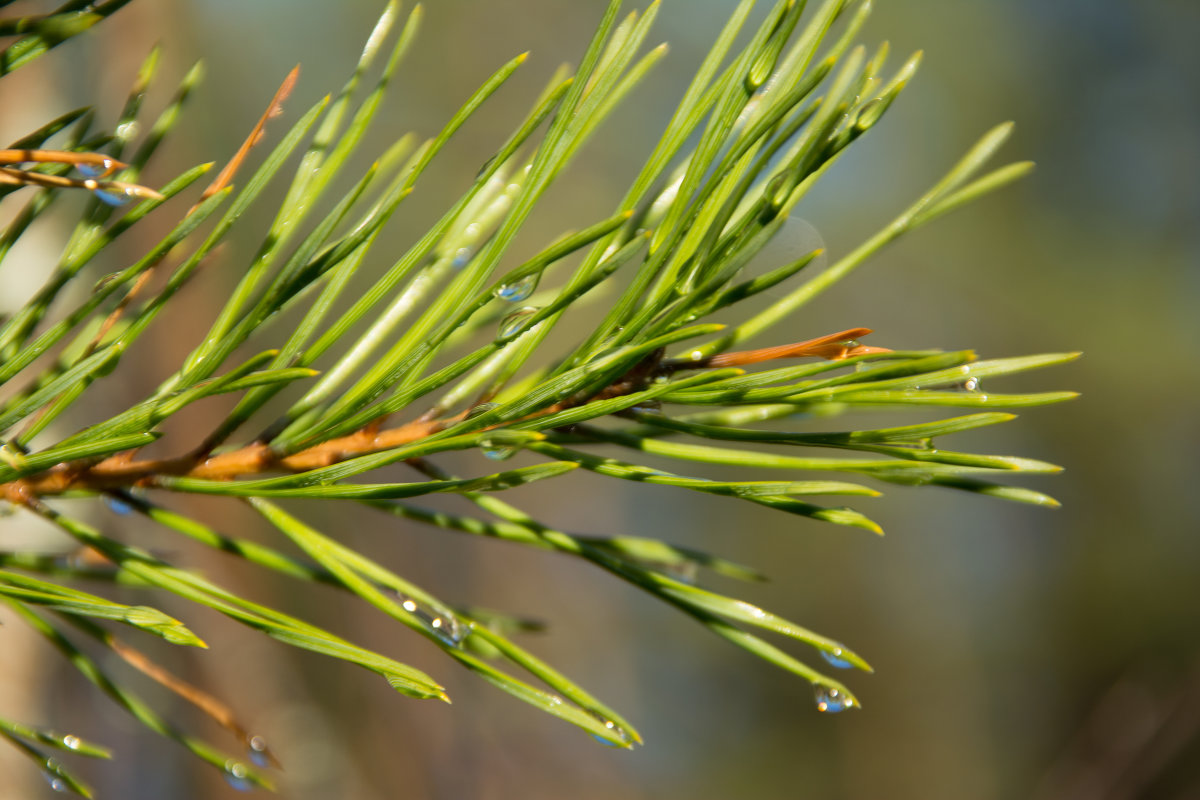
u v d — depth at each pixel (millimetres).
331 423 395
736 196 392
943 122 2111
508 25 1870
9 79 737
